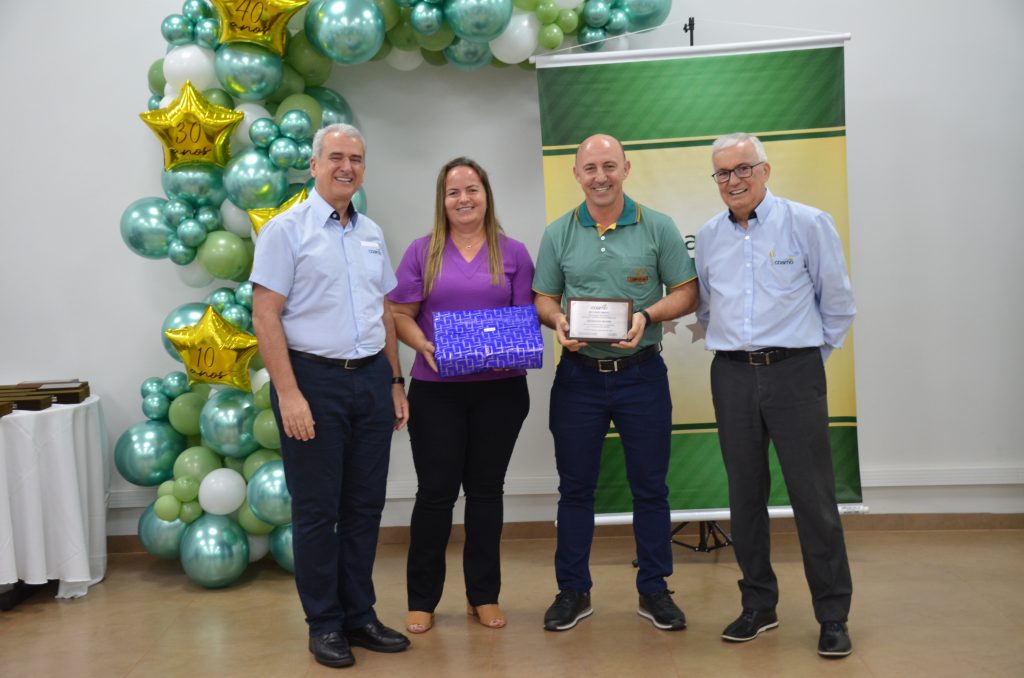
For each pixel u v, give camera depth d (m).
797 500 2.93
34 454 3.61
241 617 3.48
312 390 2.87
